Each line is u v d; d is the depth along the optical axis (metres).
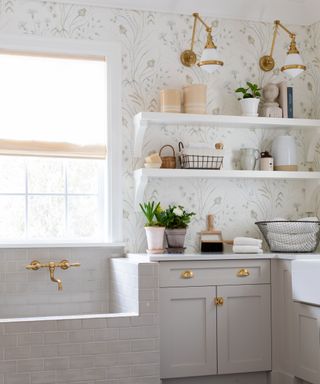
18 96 4.52
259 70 5.04
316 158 5.06
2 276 4.39
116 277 4.42
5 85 4.50
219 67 4.59
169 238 4.52
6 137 4.47
